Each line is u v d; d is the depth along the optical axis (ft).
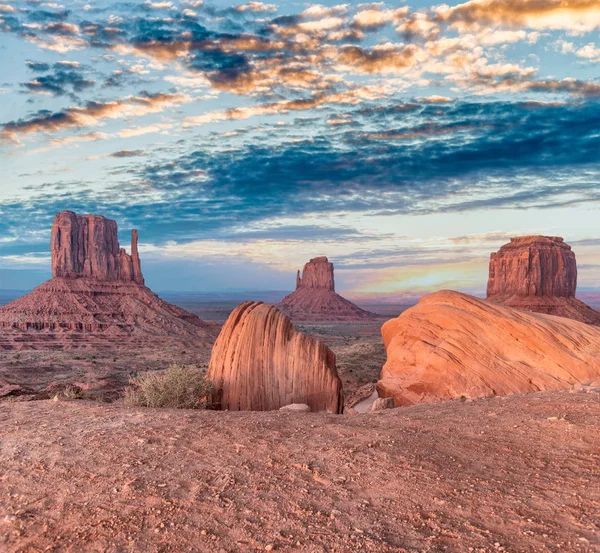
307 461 25.03
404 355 63.67
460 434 28.99
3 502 21.21
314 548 16.35
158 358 296.10
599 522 16.65
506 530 16.75
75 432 31.83
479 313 63.41
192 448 27.78
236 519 18.79
